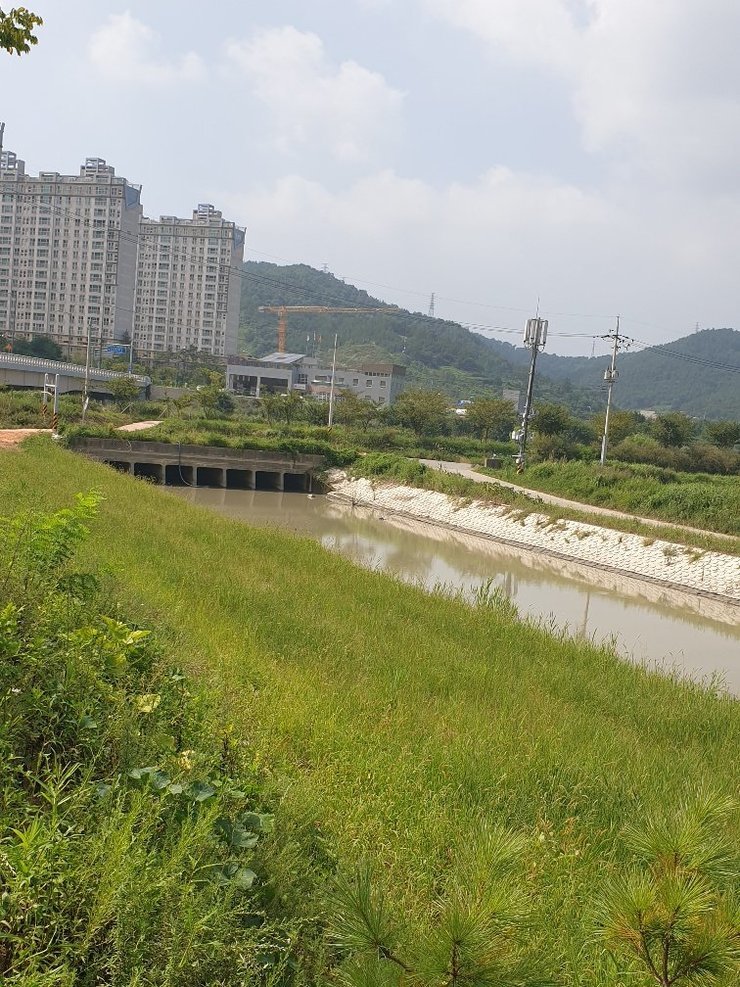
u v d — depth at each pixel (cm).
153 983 324
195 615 1007
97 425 6103
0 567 673
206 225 13225
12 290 11894
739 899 344
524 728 855
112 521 1681
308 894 429
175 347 13538
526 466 5475
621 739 925
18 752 462
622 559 3262
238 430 6581
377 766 639
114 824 385
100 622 682
